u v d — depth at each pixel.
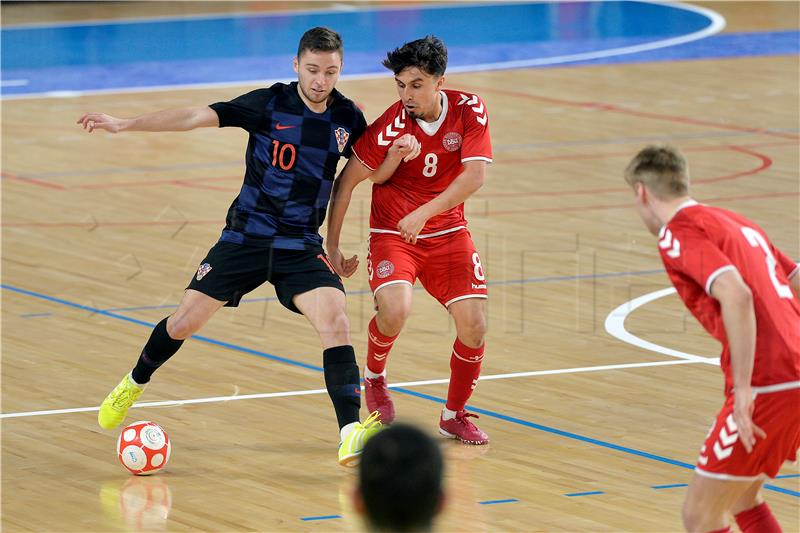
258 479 14.35
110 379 18.12
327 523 12.95
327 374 14.69
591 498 13.73
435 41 14.95
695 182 32.25
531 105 43.91
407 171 15.59
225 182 32.97
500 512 13.28
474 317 15.38
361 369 18.91
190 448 15.42
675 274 11.05
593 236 27.41
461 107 15.41
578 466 14.83
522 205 30.28
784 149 36.44
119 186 32.31
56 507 13.37
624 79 49.25
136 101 44.09
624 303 22.58
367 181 34.06
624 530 12.79
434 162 15.47
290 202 15.04
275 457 15.13
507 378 18.39
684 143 37.38
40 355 19.22
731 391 10.95
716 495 10.94
